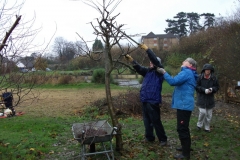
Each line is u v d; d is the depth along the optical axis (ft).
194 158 16.01
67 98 43.78
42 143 19.07
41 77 25.30
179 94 15.60
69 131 22.40
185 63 16.30
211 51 53.93
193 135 20.83
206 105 21.43
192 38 83.35
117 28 14.75
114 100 31.86
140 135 20.30
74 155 16.83
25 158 16.37
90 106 32.89
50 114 30.40
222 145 18.49
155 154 16.43
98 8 14.40
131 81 71.56
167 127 23.29
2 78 13.35
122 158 15.85
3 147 17.99
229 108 33.19
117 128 15.55
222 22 67.36
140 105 29.43
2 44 10.82
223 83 43.73
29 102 39.45
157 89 17.31
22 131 22.44
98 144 18.15
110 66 15.72
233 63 43.04
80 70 85.51
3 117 28.09
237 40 43.39
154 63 16.37
